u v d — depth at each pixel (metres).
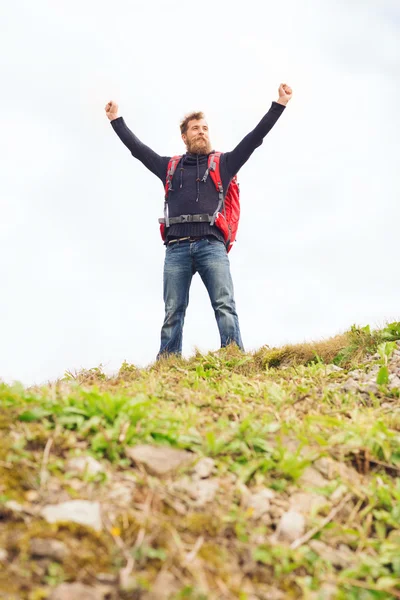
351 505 2.84
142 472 2.74
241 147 6.70
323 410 3.92
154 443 2.94
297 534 2.56
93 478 2.61
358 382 4.99
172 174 6.81
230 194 6.94
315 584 2.32
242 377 5.06
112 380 4.94
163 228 6.88
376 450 3.21
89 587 2.09
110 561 2.22
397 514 2.73
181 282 6.77
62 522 2.31
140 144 7.02
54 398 3.18
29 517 2.34
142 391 3.90
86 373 5.62
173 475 2.79
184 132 7.02
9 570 2.10
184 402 3.82
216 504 2.64
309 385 4.91
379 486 2.94
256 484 2.85
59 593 2.03
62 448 2.79
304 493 2.87
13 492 2.44
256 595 2.22
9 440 2.76
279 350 6.54
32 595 2.01
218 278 6.65
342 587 2.34
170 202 6.81
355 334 6.56
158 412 3.29
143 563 2.24
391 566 2.48
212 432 3.08
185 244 6.73
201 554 2.33
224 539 2.45
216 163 6.75
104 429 2.97
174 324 6.75
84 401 3.17
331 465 3.07
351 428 3.39
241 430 3.20
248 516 2.58
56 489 2.52
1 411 2.98
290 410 3.80
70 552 2.20
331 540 2.60
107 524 2.39
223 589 2.19
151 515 2.48
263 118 6.57
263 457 3.06
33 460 2.67
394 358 5.66
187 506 2.60
